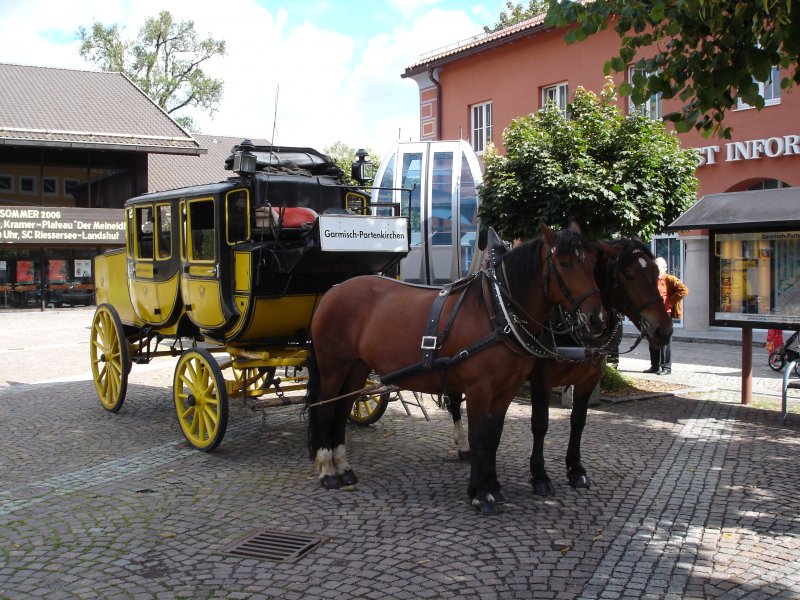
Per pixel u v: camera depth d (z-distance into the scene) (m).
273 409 9.45
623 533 5.11
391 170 12.99
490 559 4.67
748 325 9.12
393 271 7.97
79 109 31.47
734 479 6.33
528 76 22.78
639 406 9.53
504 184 9.66
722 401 9.89
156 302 8.50
